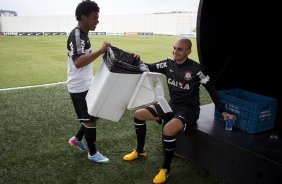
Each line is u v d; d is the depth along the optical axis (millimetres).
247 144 2320
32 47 16062
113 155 2963
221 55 2912
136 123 2746
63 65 9461
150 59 11391
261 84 3045
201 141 2596
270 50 2871
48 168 2686
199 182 2496
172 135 2412
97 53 2303
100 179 2516
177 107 2590
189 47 2500
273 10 2736
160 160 2861
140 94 2324
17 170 2641
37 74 7750
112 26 39281
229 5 2783
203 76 2516
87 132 2666
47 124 3787
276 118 2625
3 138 3328
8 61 10320
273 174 2057
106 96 2285
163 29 36500
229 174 2395
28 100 4859
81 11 2336
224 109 2580
